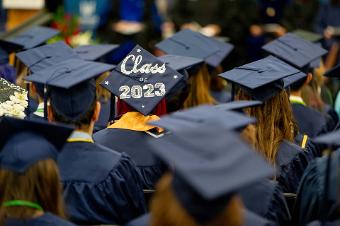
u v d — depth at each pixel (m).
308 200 5.04
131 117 6.07
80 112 5.35
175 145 3.78
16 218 4.26
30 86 7.05
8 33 10.59
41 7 11.92
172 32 14.29
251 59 14.05
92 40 13.30
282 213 5.00
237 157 3.69
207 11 14.02
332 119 8.27
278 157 5.92
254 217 4.46
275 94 6.06
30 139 4.61
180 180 3.67
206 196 3.51
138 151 5.89
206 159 3.68
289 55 8.21
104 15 15.02
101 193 5.13
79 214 5.10
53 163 4.38
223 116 4.64
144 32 14.76
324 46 10.59
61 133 4.66
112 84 6.25
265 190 4.99
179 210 3.63
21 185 4.26
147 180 5.85
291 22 14.12
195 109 4.78
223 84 9.04
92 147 5.27
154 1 15.06
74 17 12.34
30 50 7.44
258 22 14.12
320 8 14.27
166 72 6.21
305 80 7.31
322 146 6.40
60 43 7.49
